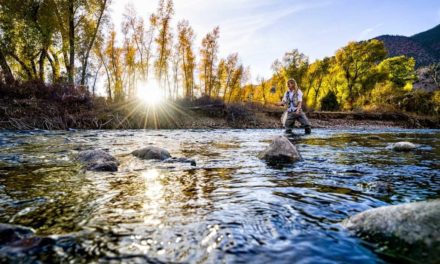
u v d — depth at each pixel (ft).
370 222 6.64
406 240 5.76
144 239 6.37
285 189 10.77
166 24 115.55
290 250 5.86
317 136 40.57
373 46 185.47
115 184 11.44
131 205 8.81
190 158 18.02
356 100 173.58
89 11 73.51
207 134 43.21
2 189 10.55
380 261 5.38
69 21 70.79
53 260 5.39
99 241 6.25
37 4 64.23
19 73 71.87
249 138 35.81
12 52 64.23
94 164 14.61
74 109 54.85
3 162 16.26
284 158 17.37
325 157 19.27
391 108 117.39
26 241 6.01
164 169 14.57
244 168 14.99
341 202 9.14
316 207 8.64
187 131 51.34
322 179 12.46
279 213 8.11
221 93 159.94
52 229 6.92
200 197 9.70
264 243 6.19
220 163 16.51
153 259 5.49
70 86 59.57
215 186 11.21
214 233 6.70
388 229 6.18
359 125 84.38
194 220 7.54
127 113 59.98
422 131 64.34
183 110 70.64
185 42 135.64
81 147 23.80
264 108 93.15
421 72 317.83
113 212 8.18
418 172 14.11
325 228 7.01
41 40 63.62
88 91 61.41
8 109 46.42
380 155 20.44
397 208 6.65
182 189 10.73
